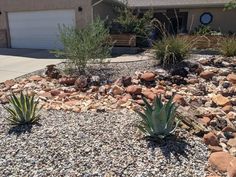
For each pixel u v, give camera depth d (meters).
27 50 14.86
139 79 6.92
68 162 3.30
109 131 4.07
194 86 6.48
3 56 12.76
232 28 16.17
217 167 3.18
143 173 3.07
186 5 16.02
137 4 16.86
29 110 4.38
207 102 5.59
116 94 6.14
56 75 7.89
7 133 4.12
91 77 7.18
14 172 3.15
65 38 8.16
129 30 13.74
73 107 5.32
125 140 3.78
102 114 4.88
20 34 15.98
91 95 6.22
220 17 16.28
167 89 6.28
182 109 4.79
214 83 6.64
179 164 3.24
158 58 8.20
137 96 5.88
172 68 7.58
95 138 3.85
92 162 3.29
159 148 3.56
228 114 4.91
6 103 5.82
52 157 3.41
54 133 4.04
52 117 4.76
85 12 13.88
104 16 15.27
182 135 3.93
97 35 8.45
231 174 3.01
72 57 8.08
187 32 15.96
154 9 17.22
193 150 3.55
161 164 3.23
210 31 13.88
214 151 3.55
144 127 3.88
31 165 3.27
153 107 3.99
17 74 8.77
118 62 9.64
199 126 4.15
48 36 15.20
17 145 3.73
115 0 14.91
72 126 4.29
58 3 14.37
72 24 14.37
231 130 4.26
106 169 3.15
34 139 3.88
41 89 6.85
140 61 9.44
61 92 6.49
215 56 9.08
